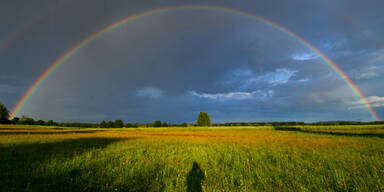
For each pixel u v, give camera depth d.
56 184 6.07
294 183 6.42
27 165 8.14
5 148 13.40
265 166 8.52
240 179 6.64
